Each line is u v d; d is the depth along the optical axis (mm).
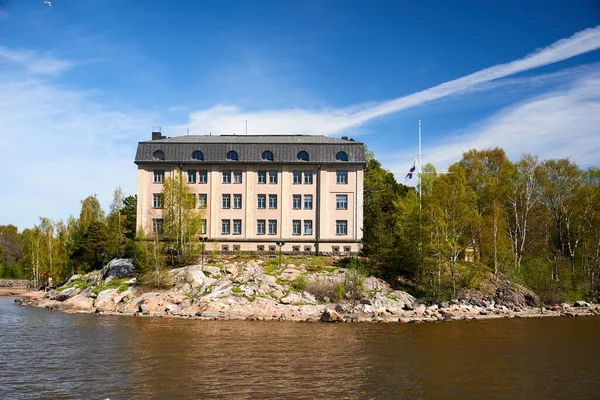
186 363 28781
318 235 73938
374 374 26703
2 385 23969
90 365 28266
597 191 70125
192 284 58438
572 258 70688
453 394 23250
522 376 26688
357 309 52812
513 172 77562
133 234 81500
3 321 47656
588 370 28188
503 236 66000
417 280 60875
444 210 61031
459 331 42281
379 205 75125
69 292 68188
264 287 56125
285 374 26375
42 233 103625
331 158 74688
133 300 56812
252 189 75312
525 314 54781
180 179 69812
